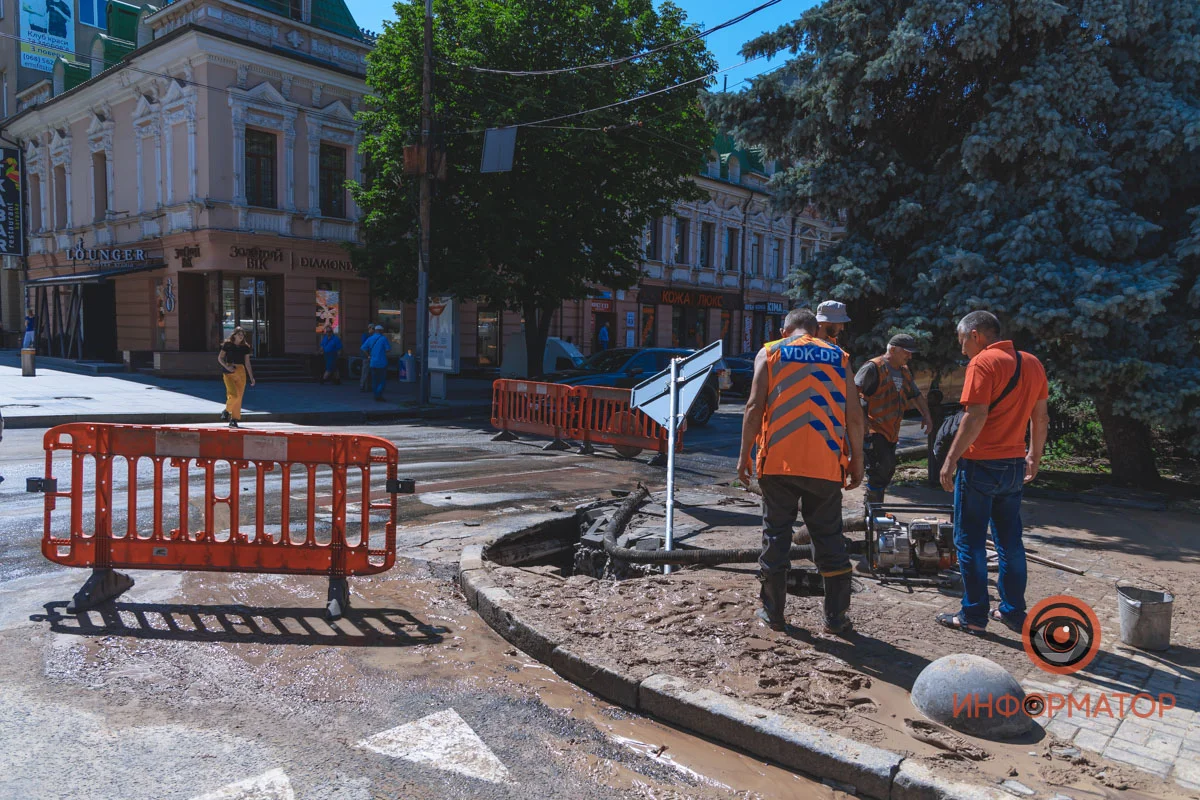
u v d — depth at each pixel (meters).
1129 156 8.50
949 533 5.39
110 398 16.52
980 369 4.25
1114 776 3.00
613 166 19.59
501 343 29.48
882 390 6.49
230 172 22.44
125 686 3.74
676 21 19.52
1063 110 8.54
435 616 4.88
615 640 4.25
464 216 19.16
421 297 17.83
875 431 6.54
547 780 3.09
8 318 35.38
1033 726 3.41
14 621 4.50
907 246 9.73
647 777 3.15
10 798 2.77
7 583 5.14
